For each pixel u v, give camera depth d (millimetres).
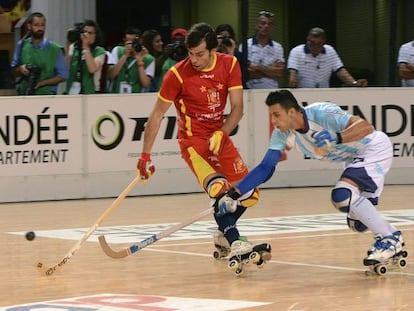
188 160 11891
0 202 19344
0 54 24531
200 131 11828
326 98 21031
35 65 19797
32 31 19797
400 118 21484
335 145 10938
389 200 18906
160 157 20219
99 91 20312
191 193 20516
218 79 11688
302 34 26781
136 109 20016
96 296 9891
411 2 25844
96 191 19891
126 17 29469
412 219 16062
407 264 11625
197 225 15820
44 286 10586
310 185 21359
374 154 11109
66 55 21109
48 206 18750
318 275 11008
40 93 19891
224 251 12211
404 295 9727
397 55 22219
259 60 21078
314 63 21250
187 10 29375
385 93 21359
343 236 14188
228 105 19938
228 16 27984
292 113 10672
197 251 12945
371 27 24984
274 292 9992
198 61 11469
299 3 26656
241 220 16234
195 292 10055
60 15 25406
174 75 11625
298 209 17750
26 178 19422
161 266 11789
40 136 19453
